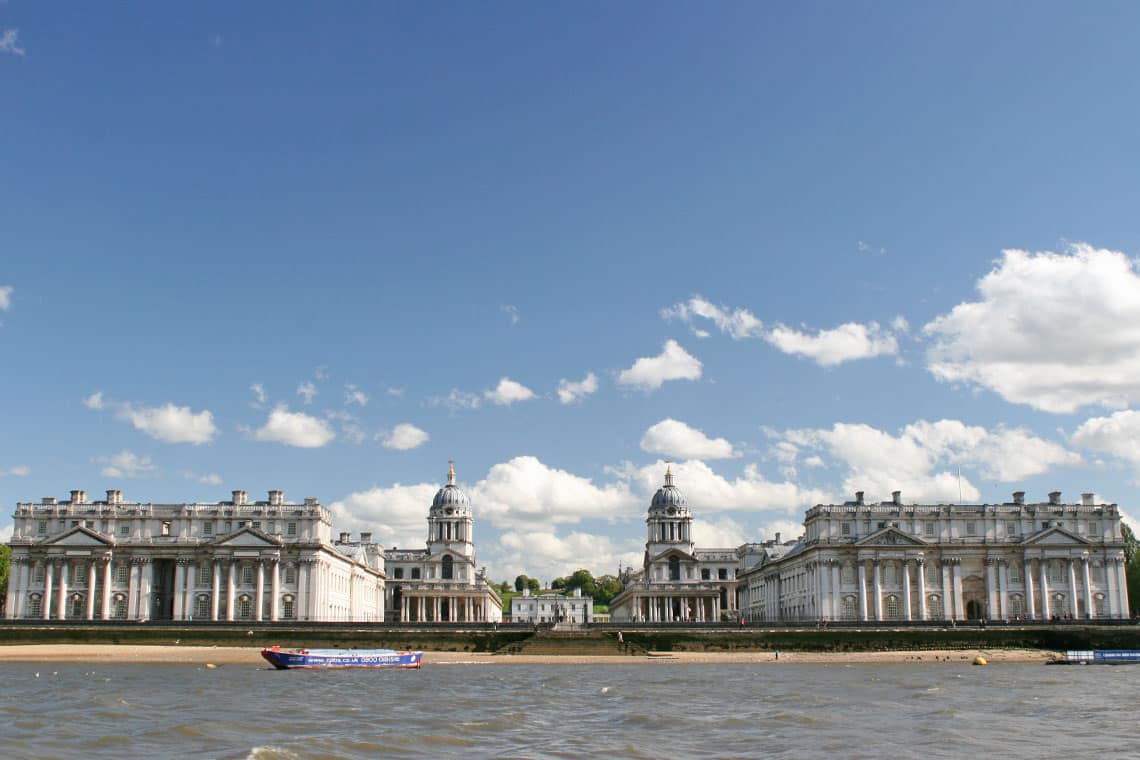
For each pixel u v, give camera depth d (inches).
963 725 2770.7
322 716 2886.3
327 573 7219.5
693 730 2674.7
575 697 3476.9
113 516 7003.0
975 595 6943.9
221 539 6909.5
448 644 5861.2
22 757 2138.3
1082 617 6801.2
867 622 6141.7
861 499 7214.6
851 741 2498.8
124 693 3469.5
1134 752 2347.4
